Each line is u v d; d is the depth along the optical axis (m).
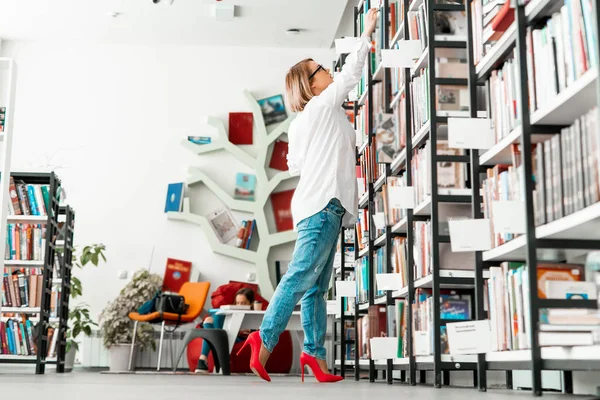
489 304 2.57
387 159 3.55
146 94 8.79
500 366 2.36
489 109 2.68
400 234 4.07
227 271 8.41
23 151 8.56
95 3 7.76
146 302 7.22
